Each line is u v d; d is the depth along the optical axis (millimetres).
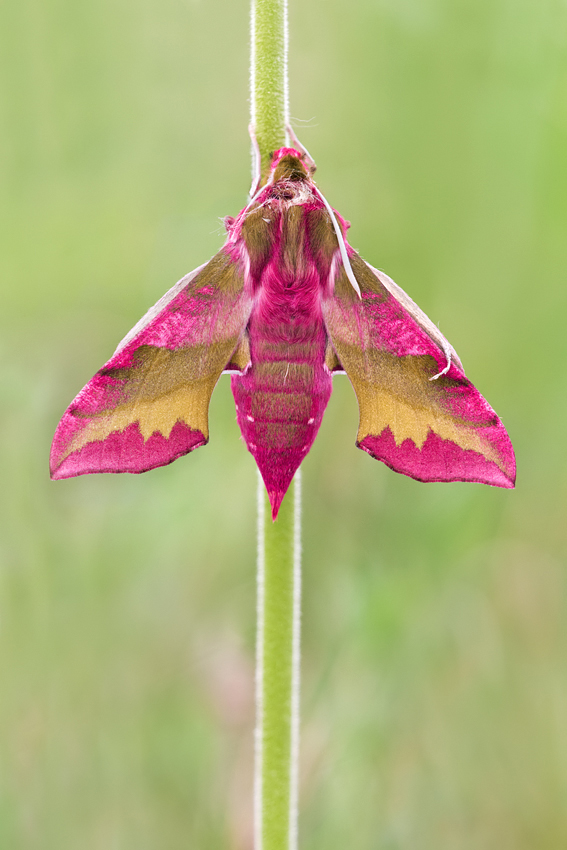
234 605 275
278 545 223
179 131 287
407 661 266
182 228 283
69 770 263
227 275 220
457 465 219
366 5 281
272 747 224
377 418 220
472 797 264
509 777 265
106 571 271
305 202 219
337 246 220
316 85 282
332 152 281
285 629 224
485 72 278
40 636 267
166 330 219
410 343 221
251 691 272
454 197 278
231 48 287
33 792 261
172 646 272
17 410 274
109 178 286
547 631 270
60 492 274
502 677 268
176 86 288
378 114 280
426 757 265
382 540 274
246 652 274
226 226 223
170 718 269
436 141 279
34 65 286
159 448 217
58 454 215
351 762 262
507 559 272
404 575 271
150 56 288
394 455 220
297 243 218
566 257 275
